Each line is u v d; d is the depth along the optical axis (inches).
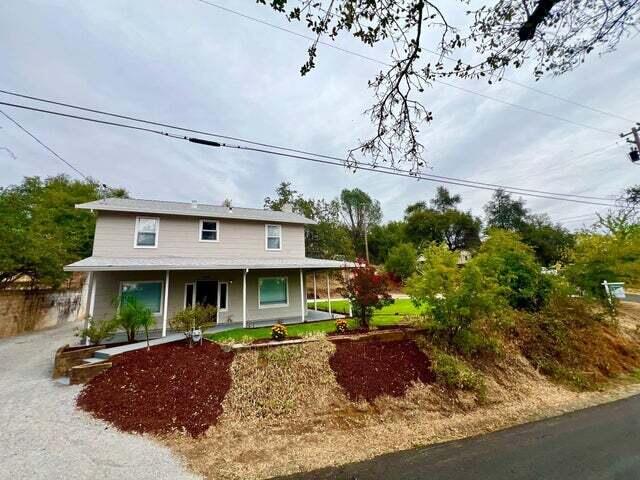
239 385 251.4
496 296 334.0
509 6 133.9
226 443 194.1
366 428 219.0
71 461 164.1
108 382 258.2
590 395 291.9
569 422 227.1
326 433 210.5
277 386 255.4
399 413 240.5
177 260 462.6
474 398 268.5
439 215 1630.2
